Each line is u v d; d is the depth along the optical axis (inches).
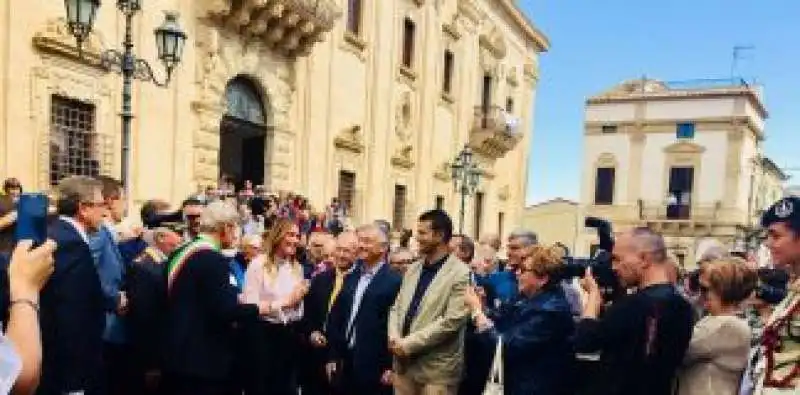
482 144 916.6
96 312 128.0
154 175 418.0
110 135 385.4
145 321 159.8
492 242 312.7
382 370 187.0
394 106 709.9
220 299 153.9
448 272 171.2
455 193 871.7
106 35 381.4
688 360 120.9
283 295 203.5
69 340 119.4
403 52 737.6
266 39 509.0
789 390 86.0
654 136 1375.5
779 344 89.9
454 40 846.5
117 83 391.5
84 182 160.1
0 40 322.7
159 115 420.8
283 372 202.8
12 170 329.7
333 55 600.4
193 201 202.1
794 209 94.4
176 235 180.1
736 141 1300.4
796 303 90.1
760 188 1514.5
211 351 155.9
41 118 343.3
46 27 344.8
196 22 449.4
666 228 1348.4
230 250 217.3
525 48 1120.8
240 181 539.2
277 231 206.5
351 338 194.4
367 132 665.6
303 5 505.4
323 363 205.0
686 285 238.2
